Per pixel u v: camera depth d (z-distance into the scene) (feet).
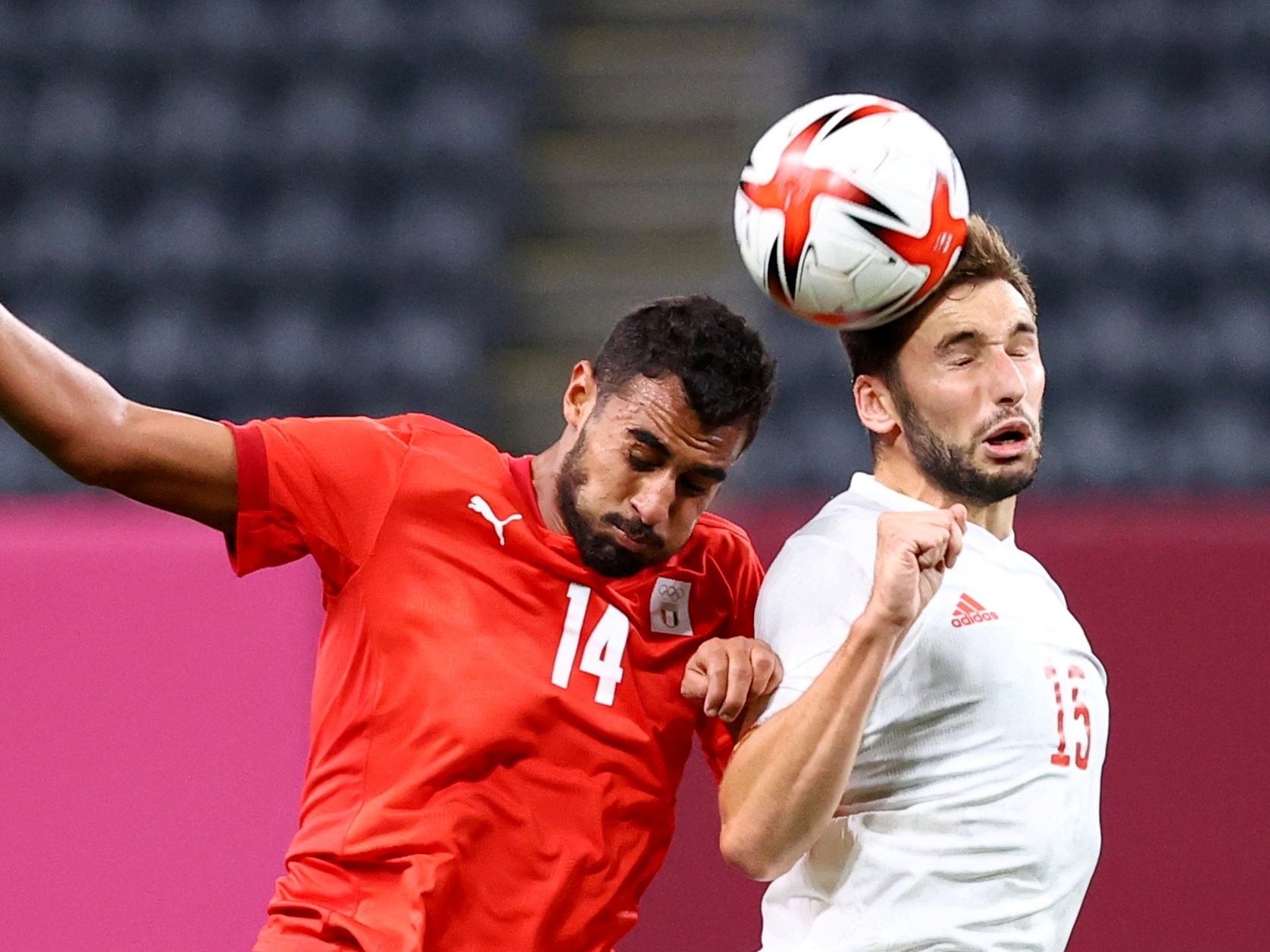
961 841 30.42
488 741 31.14
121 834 43.01
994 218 97.25
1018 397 31.09
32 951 42.57
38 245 97.09
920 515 28.86
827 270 30.48
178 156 100.53
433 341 93.91
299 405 92.58
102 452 30.40
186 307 95.61
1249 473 88.17
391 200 100.01
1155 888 44.01
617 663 32.27
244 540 32.07
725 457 31.09
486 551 32.17
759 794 29.58
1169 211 98.32
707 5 110.42
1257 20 103.81
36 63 103.86
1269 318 94.12
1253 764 44.37
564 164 104.06
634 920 33.22
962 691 30.58
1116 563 45.01
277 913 32.55
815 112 30.99
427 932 30.78
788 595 31.60
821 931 31.40
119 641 43.60
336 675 32.68
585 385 32.78
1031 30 103.60
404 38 105.50
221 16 105.60
